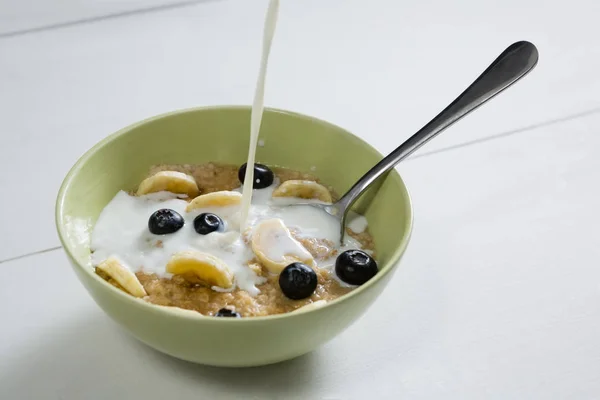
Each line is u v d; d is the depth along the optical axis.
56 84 0.74
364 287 0.49
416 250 0.61
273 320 0.47
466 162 0.68
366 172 0.58
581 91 0.75
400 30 0.84
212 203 0.57
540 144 0.70
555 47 0.81
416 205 0.64
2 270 0.58
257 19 0.84
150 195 0.58
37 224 0.61
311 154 0.60
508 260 0.60
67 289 0.57
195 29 0.82
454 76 0.78
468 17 0.86
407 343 0.55
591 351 0.55
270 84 0.75
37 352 0.54
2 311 0.56
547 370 0.54
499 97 0.74
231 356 0.49
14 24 0.81
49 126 0.69
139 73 0.76
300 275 0.53
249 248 0.55
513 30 0.84
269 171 0.60
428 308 0.57
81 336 0.55
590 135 0.71
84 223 0.55
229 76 0.76
